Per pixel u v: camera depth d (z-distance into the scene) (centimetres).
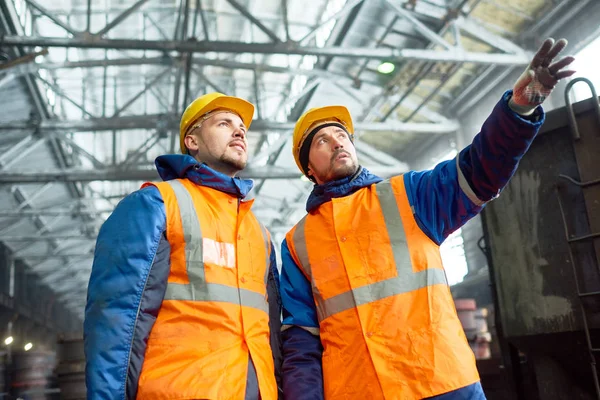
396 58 916
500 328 357
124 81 1368
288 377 212
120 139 1566
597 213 285
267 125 1105
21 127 1066
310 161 247
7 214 1462
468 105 1305
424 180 213
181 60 1022
